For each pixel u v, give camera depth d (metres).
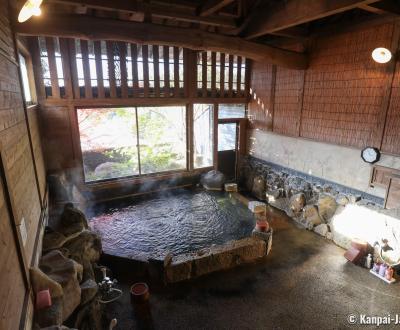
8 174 2.37
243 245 5.05
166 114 7.79
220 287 4.46
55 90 6.30
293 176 7.09
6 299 1.94
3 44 3.09
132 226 6.14
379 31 4.85
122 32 4.43
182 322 3.79
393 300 4.21
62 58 6.22
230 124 8.74
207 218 6.56
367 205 5.27
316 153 6.41
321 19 5.89
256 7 5.11
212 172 8.44
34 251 3.16
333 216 5.86
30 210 3.39
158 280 4.56
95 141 7.07
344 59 5.52
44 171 5.89
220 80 8.12
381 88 4.93
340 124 5.78
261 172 8.16
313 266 4.99
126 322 3.78
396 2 4.23
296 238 5.91
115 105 6.97
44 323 2.56
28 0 2.57
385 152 4.95
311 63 6.23
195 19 4.96
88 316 3.32
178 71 7.54
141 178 7.77
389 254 4.79
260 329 3.70
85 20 4.21
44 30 4.06
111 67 6.71
